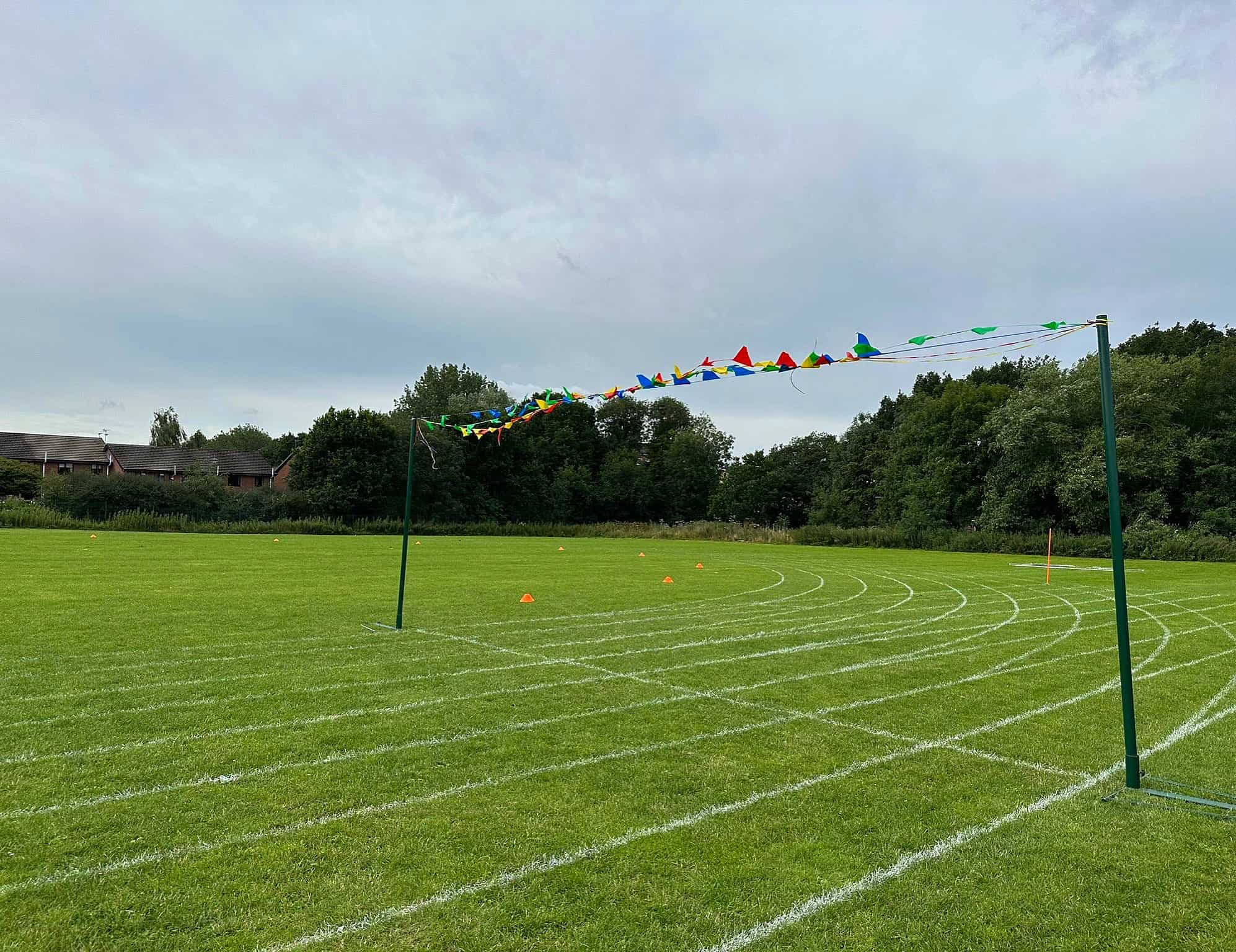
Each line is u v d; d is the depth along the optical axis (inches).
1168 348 2058.3
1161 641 463.8
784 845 179.3
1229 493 1641.2
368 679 332.8
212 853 169.0
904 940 141.9
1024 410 1752.0
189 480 1910.7
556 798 204.7
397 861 167.3
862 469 2541.8
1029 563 1229.1
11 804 193.0
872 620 527.8
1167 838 187.2
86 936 136.9
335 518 2010.3
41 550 930.7
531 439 2822.3
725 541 2081.7
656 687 328.2
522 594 638.5
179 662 356.5
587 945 137.8
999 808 203.8
